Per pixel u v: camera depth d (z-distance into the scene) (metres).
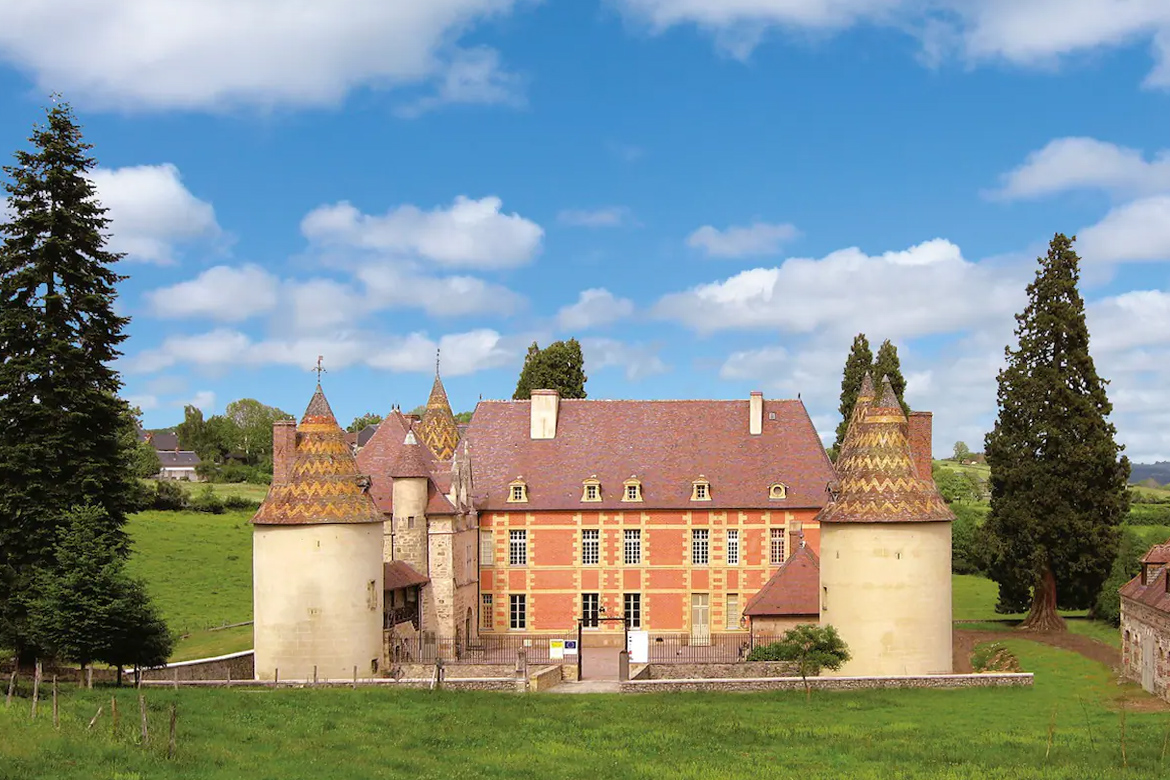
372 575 49.81
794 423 69.06
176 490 119.75
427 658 55.38
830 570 49.41
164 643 41.25
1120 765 30.70
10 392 45.28
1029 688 44.94
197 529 110.12
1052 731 34.94
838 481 50.56
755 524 65.19
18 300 46.03
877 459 49.31
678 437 68.75
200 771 26.70
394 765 29.30
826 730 36.34
